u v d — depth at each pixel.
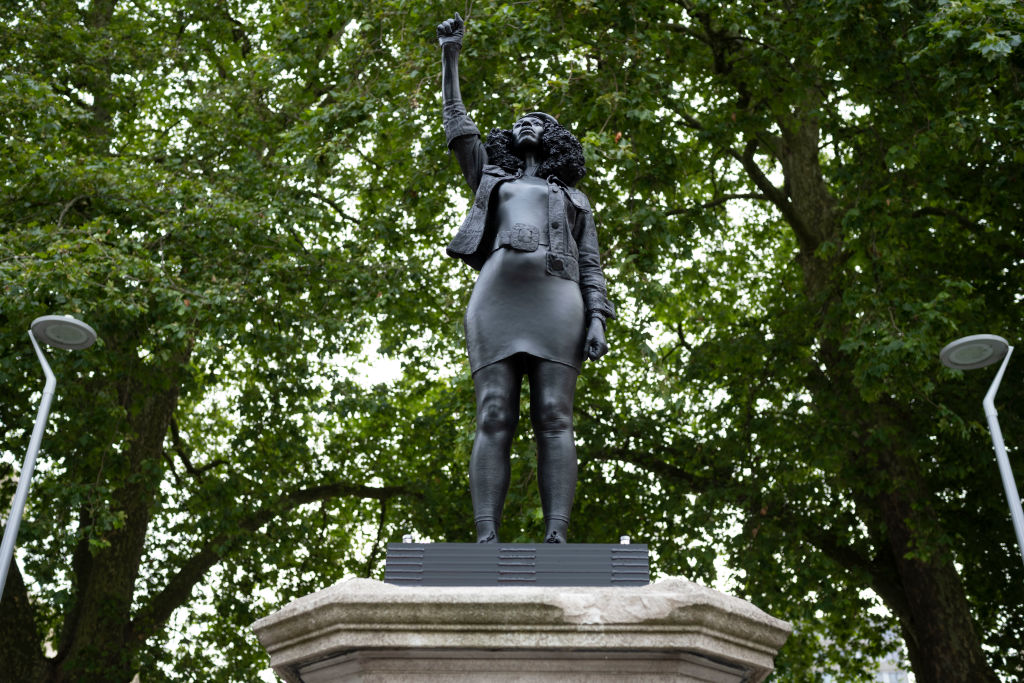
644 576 4.22
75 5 15.88
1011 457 14.20
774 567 14.76
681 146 15.83
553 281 5.05
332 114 13.86
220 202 13.11
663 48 14.84
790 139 16.53
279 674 4.42
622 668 3.93
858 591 16.06
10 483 13.81
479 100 13.44
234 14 17.72
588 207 5.42
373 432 17.58
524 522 11.89
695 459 15.58
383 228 14.45
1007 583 15.05
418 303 15.02
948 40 11.64
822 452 14.38
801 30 13.80
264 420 16.09
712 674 4.03
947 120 12.58
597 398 15.55
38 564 13.19
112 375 13.88
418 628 3.86
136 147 16.56
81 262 11.87
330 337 14.23
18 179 13.20
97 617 14.66
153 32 16.98
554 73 13.41
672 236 13.59
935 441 14.49
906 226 13.61
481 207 5.28
